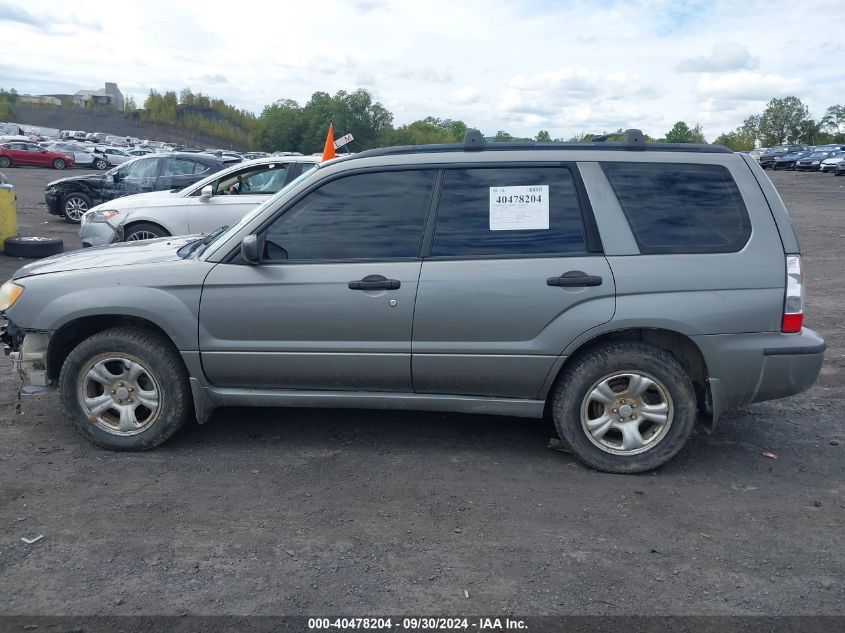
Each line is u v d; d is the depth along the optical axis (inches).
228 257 179.0
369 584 130.1
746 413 222.8
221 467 177.8
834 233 671.8
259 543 143.3
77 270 185.0
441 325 173.2
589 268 170.6
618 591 129.0
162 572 132.9
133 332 182.2
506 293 170.9
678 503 162.7
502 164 176.7
